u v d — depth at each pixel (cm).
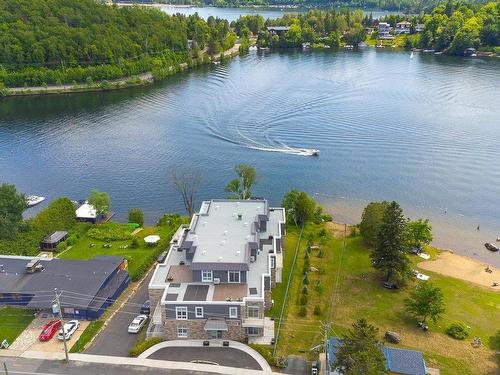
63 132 19775
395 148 17700
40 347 7488
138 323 7944
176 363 7194
